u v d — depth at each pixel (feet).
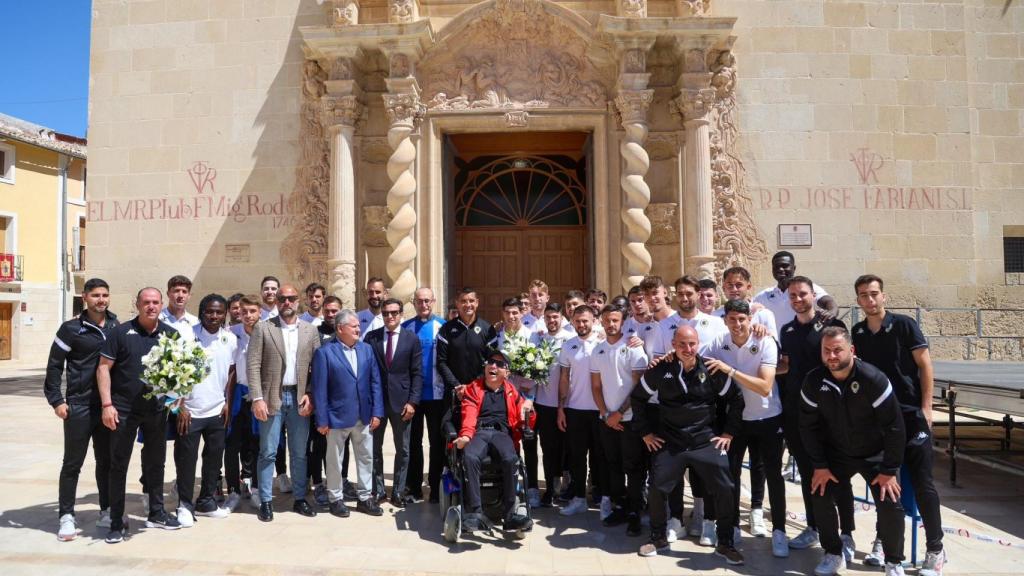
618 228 34.71
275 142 36.76
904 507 15.84
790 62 36.24
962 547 16.85
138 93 37.73
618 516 18.31
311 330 20.33
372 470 20.26
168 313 19.93
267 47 37.09
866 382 14.28
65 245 88.33
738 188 35.76
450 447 18.01
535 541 17.10
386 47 33.01
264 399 19.19
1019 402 19.52
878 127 36.24
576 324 19.15
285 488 22.22
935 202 36.22
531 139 38.24
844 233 35.78
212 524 18.57
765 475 17.62
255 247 36.55
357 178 35.29
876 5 36.63
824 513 15.06
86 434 17.67
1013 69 37.65
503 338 20.76
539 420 20.35
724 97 35.81
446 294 35.88
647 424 16.65
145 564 15.51
